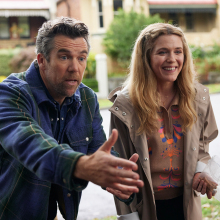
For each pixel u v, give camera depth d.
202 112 2.47
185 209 2.34
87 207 4.64
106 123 9.98
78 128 1.99
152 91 2.36
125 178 1.22
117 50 20.92
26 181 1.75
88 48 1.80
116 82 19.19
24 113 1.64
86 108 2.05
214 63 21.31
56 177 1.31
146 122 2.33
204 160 2.45
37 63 1.90
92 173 1.24
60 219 4.11
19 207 1.77
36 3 24.16
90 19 22.62
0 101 1.66
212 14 26.12
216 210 3.81
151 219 2.34
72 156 1.29
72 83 1.74
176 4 24.42
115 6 23.25
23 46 24.53
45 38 1.72
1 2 23.62
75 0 22.70
